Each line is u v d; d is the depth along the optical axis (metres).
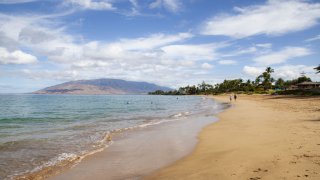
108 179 10.15
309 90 97.00
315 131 17.08
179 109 56.28
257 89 181.00
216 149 14.00
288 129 18.58
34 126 28.22
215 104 70.25
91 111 53.34
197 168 10.68
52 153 14.37
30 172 11.12
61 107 71.19
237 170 9.72
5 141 17.97
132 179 10.06
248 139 15.91
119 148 15.55
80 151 14.84
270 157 11.07
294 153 11.45
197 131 21.34
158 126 25.12
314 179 8.18
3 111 55.84
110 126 26.77
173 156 13.35
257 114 32.72
